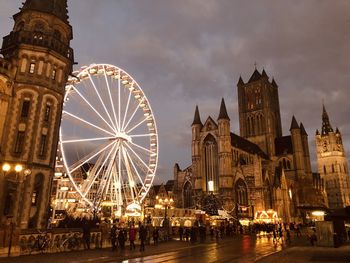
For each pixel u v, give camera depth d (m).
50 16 45.41
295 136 143.25
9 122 38.44
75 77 53.50
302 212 119.88
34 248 28.45
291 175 139.25
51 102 42.78
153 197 131.88
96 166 56.50
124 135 59.25
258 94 156.50
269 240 53.72
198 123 119.56
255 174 105.00
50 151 41.34
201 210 81.31
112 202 59.91
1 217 35.09
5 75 38.78
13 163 37.19
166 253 32.78
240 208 100.31
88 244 33.53
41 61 42.41
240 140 129.38
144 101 69.81
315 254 31.64
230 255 30.47
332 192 192.00
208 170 113.62
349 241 49.59
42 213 38.62
